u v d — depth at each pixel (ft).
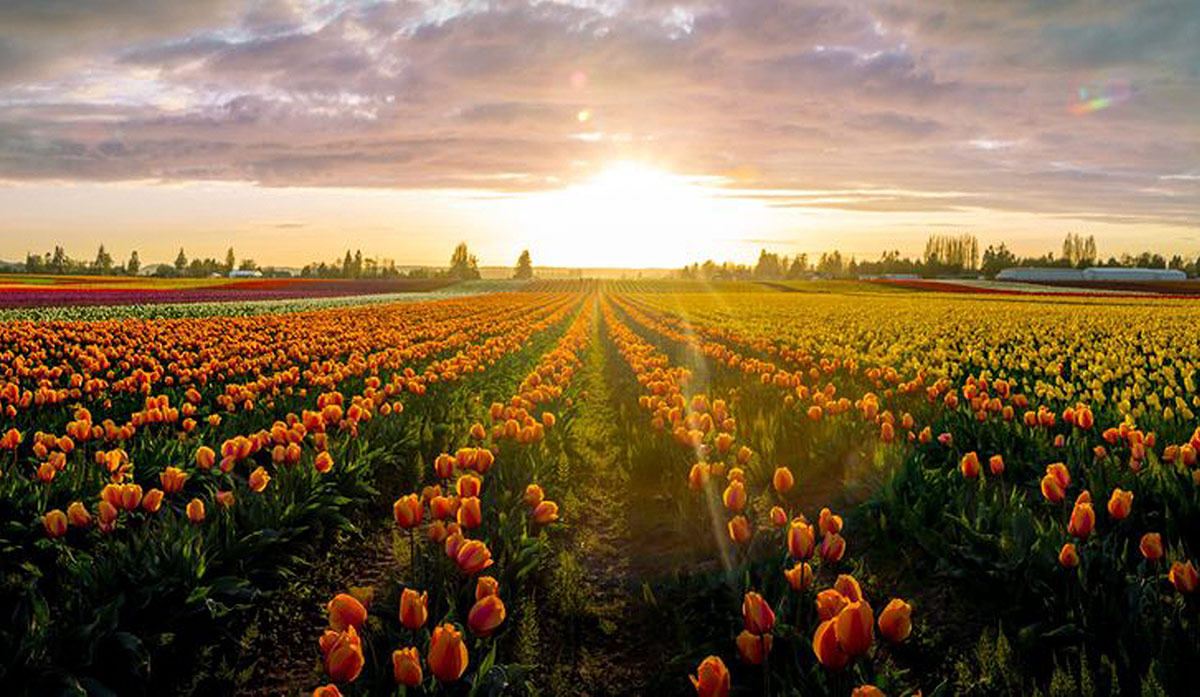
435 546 18.94
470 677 13.67
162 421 32.17
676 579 19.48
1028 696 12.96
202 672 15.60
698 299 256.73
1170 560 16.10
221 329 82.02
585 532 25.11
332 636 11.02
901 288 373.40
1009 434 28.14
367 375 51.06
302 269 580.71
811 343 76.02
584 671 16.02
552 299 251.80
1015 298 253.65
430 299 227.20
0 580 17.79
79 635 14.28
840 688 11.91
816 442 29.73
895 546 20.45
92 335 68.80
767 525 23.62
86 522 17.93
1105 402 37.32
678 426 28.19
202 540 17.85
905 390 38.27
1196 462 20.16
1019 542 16.96
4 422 32.58
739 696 13.57
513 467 26.22
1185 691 12.01
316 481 23.12
